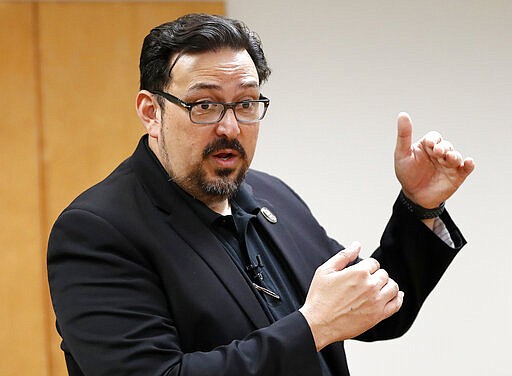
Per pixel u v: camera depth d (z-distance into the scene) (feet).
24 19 29.91
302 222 17.17
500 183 33.14
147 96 14.99
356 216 32.53
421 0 32.14
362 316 13.42
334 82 31.96
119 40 30.60
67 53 30.32
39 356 30.86
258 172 18.06
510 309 33.47
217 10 31.12
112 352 13.19
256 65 15.01
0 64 29.89
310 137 32.01
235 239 15.39
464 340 33.37
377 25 32.01
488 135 32.96
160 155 14.90
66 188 30.66
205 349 13.97
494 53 32.68
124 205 14.57
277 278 15.51
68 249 13.97
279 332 13.19
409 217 16.07
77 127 30.55
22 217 30.45
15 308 30.63
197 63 14.07
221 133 14.12
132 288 13.76
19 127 30.17
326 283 13.55
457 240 16.40
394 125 32.42
